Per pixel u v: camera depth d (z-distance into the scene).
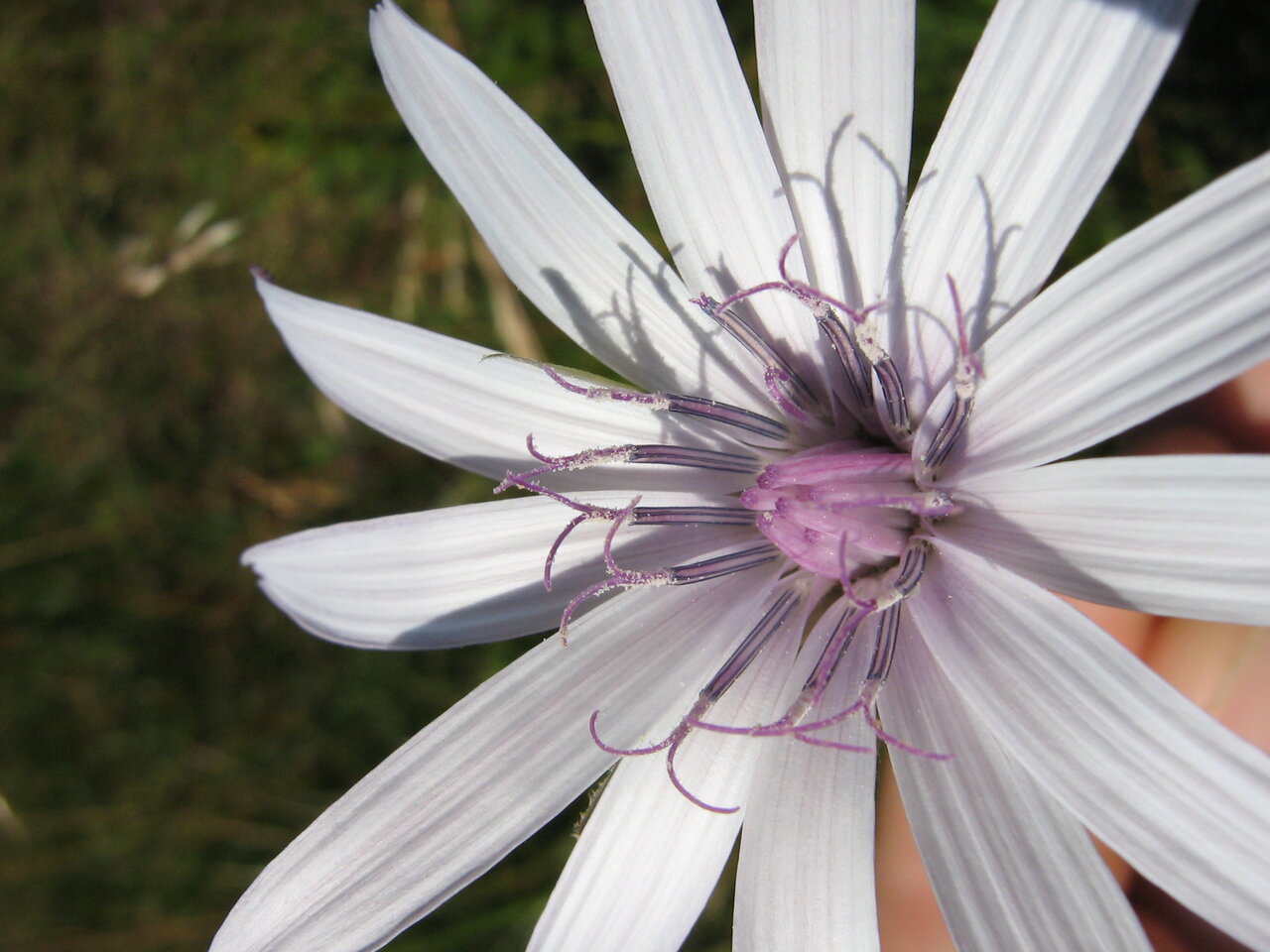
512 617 0.05
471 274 0.09
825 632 0.05
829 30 0.05
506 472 0.05
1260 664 0.06
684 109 0.05
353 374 0.05
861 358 0.05
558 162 0.05
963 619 0.05
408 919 0.05
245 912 0.05
